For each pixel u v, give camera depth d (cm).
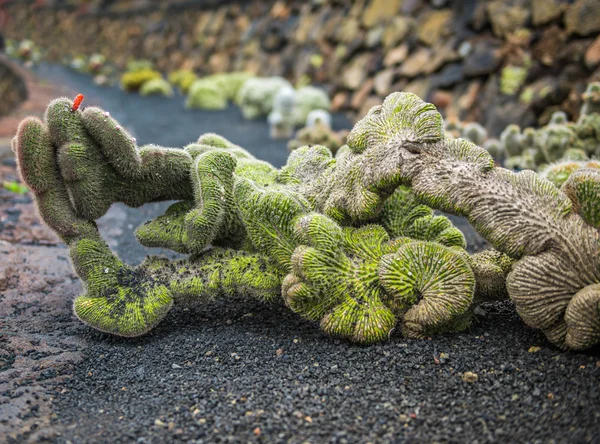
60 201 92
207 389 80
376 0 302
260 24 405
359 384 79
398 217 94
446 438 71
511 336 85
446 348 83
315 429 73
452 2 254
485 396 76
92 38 624
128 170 91
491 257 88
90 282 92
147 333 94
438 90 241
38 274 117
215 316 98
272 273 90
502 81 210
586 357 79
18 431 75
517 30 212
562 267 78
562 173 112
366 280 85
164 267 94
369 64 290
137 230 96
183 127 285
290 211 87
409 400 76
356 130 89
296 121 284
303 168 98
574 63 190
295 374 82
